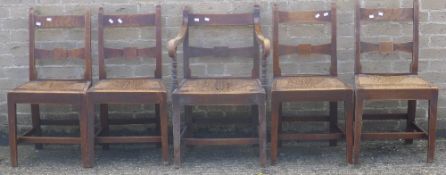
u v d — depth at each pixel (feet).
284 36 14.11
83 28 14.06
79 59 14.28
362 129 14.65
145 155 13.84
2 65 14.33
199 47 13.85
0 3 14.06
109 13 14.07
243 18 13.70
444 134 14.61
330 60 13.93
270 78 14.24
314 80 13.03
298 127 14.65
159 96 12.53
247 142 12.75
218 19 13.71
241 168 12.84
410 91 12.34
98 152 14.07
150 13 13.83
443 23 14.06
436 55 14.23
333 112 13.92
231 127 14.69
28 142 13.00
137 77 14.23
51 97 12.57
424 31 14.12
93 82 14.10
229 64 14.28
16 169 13.00
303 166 12.90
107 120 14.03
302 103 14.44
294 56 14.19
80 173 12.67
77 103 12.61
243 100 12.33
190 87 12.76
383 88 12.37
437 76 14.30
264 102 12.37
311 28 14.06
